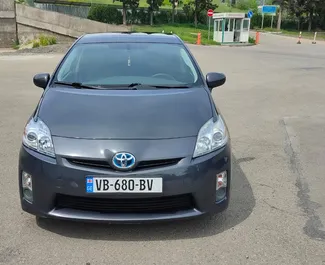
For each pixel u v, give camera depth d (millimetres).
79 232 3395
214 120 3516
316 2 62812
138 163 3088
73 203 3184
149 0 54000
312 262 3047
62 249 3156
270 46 31875
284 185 4492
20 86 10625
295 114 7949
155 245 3229
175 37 5141
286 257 3105
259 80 12289
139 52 4637
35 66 14719
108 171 3072
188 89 4012
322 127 6965
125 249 3166
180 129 3299
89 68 4344
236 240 3330
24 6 25922
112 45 4754
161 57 4582
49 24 25562
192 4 59875
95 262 2998
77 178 3080
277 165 5117
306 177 4734
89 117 3395
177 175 3113
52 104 3635
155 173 3078
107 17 53156
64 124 3328
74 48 4691
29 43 24516
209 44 31516
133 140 3162
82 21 24891
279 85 11414
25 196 3309
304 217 3750
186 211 3217
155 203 3166
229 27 33406
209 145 3279
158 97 3762
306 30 67062
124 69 4344
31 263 2973
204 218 3672
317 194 4273
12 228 3453
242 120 7445
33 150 3254
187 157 3162
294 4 63781
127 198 3100
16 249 3146
